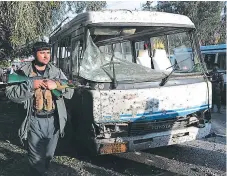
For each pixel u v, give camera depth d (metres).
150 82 5.34
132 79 5.29
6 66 15.17
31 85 3.88
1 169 5.41
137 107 5.19
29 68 4.12
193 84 5.60
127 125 5.22
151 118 5.29
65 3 14.07
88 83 5.18
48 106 4.07
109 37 5.80
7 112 10.84
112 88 5.16
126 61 5.77
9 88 3.89
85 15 5.71
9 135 7.77
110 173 5.26
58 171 5.32
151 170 5.38
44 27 12.02
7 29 12.06
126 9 5.86
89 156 6.13
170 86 5.41
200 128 5.78
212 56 14.43
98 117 5.07
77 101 5.60
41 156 4.25
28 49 12.95
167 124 5.44
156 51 6.21
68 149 6.53
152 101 5.26
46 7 11.71
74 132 6.07
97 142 5.15
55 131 4.28
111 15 5.64
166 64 6.09
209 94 5.82
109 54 5.73
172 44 6.14
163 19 5.88
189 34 6.08
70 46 6.39
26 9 10.45
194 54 6.01
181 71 5.86
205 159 5.87
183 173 5.21
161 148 6.53
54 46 9.02
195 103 5.63
